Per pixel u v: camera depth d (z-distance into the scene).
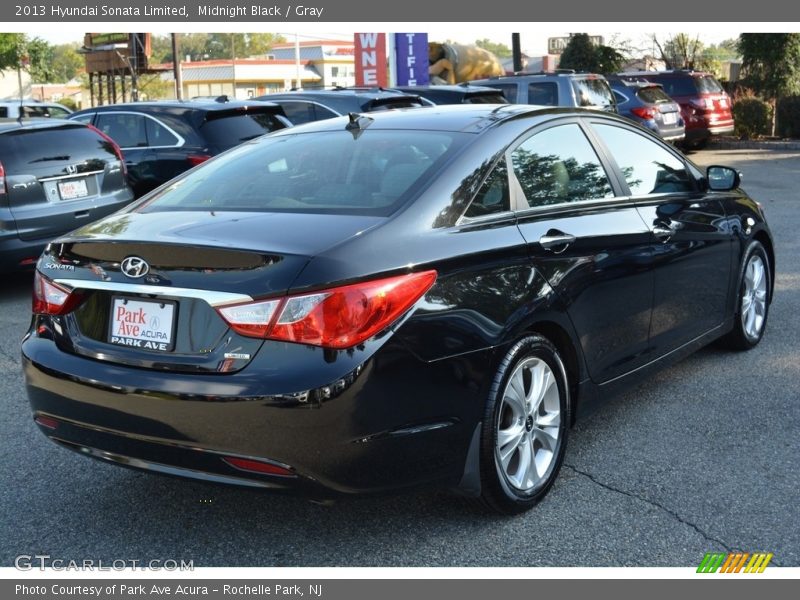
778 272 8.10
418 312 3.04
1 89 58.41
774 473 3.91
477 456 3.29
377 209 3.29
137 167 9.73
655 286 4.37
